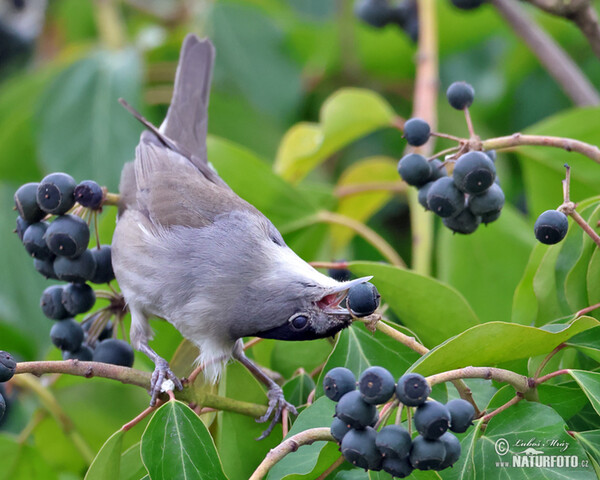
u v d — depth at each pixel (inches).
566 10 364.2
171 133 387.2
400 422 232.1
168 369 291.1
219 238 327.9
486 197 281.0
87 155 447.5
